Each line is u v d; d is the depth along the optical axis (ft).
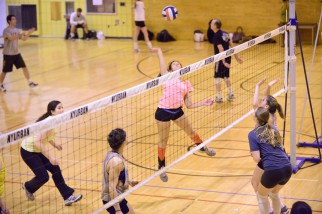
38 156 30.50
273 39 91.56
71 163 37.70
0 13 95.14
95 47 95.14
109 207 25.67
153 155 39.11
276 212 27.89
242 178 34.78
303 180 34.17
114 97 25.68
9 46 61.98
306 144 40.60
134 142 42.19
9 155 39.65
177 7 101.86
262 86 59.41
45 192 33.14
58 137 43.70
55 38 109.09
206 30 101.24
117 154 25.63
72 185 33.81
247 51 83.46
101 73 71.10
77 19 105.50
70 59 82.64
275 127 28.30
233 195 32.14
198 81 63.72
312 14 92.94
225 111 50.65
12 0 110.73
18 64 63.00
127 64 77.15
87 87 63.05
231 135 43.57
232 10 98.68
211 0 99.60
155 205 30.83
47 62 80.48
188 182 34.24
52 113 29.17
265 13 96.63
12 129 46.50
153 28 104.12
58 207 30.83
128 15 105.81
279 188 27.17
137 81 65.41
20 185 34.06
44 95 59.72
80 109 24.11
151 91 59.11
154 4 102.78
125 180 26.13
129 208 26.63
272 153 26.45
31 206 30.96
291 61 33.60
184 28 102.47
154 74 69.31
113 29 107.45
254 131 26.94
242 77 64.54
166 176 33.06
